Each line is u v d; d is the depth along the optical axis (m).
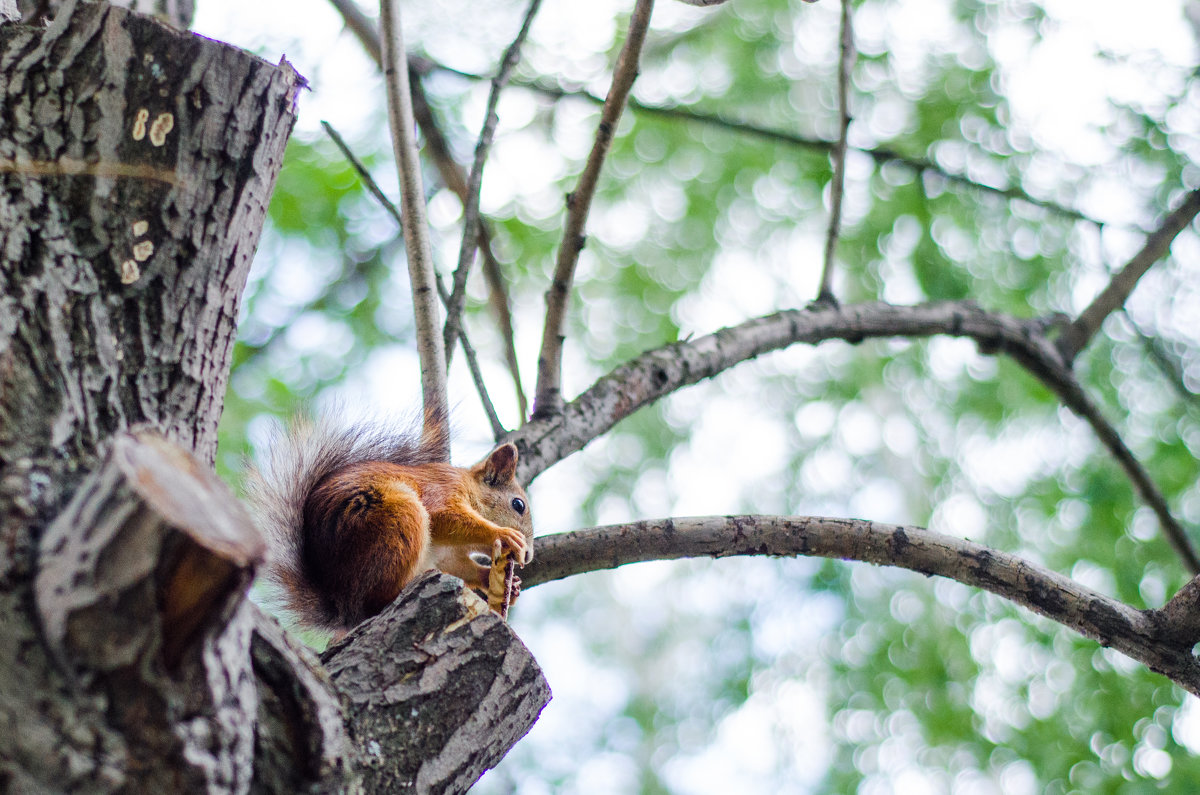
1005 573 3.08
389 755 2.15
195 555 1.63
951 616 8.04
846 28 4.60
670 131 8.44
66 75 2.22
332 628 3.56
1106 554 7.09
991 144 7.71
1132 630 2.97
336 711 2.06
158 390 2.13
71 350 2.04
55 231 2.13
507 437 3.76
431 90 7.05
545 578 3.31
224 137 2.30
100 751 1.68
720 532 3.25
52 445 1.93
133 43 2.25
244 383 7.16
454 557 3.73
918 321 4.77
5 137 2.17
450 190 5.85
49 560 1.72
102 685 1.69
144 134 2.22
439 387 3.51
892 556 3.17
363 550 3.43
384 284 7.64
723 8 8.80
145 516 1.63
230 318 2.31
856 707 8.14
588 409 3.85
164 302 2.19
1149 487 5.08
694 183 8.69
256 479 3.77
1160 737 6.52
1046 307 7.64
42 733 1.66
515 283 7.98
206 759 1.75
